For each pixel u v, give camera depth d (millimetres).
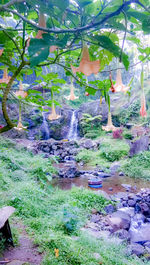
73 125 12984
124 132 9914
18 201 2748
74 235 2312
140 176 5789
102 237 2484
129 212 3475
